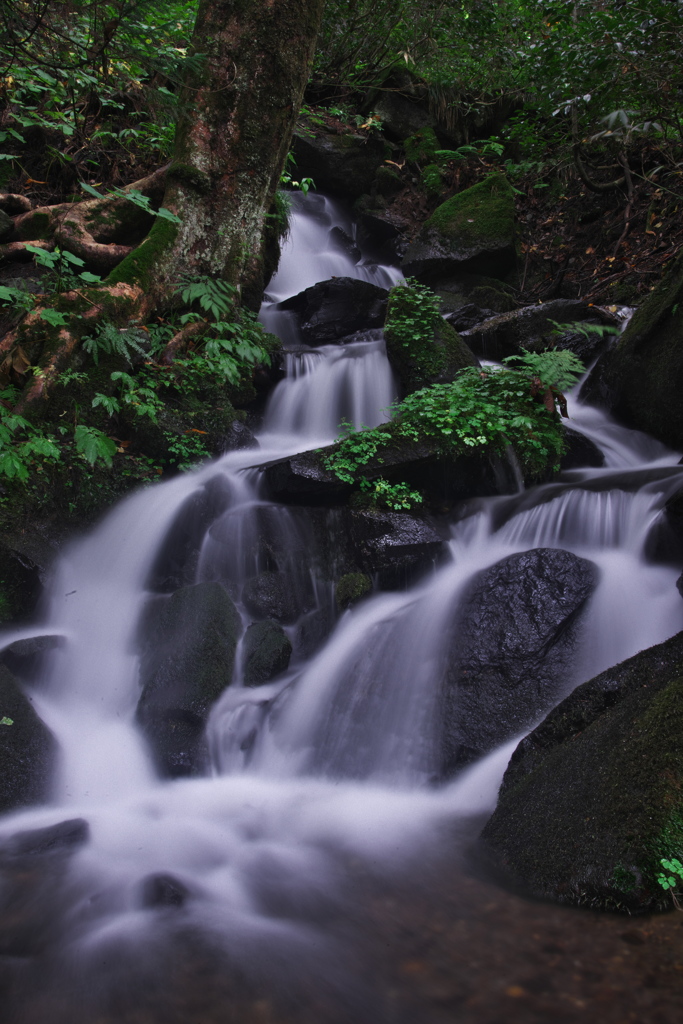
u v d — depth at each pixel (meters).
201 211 7.82
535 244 12.07
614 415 7.51
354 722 4.36
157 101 5.33
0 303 7.33
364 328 9.77
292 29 7.87
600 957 2.38
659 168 10.37
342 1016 2.20
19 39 4.60
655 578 4.66
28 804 3.78
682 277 6.84
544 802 3.10
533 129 10.67
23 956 2.55
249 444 7.17
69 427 6.32
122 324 7.00
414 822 3.59
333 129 14.08
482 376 6.95
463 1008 2.19
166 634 4.81
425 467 6.07
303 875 3.09
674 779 2.76
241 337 7.77
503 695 4.07
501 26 12.41
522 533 5.59
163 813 3.78
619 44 7.46
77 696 4.79
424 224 11.99
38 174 8.98
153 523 5.83
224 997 2.31
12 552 5.21
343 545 5.71
